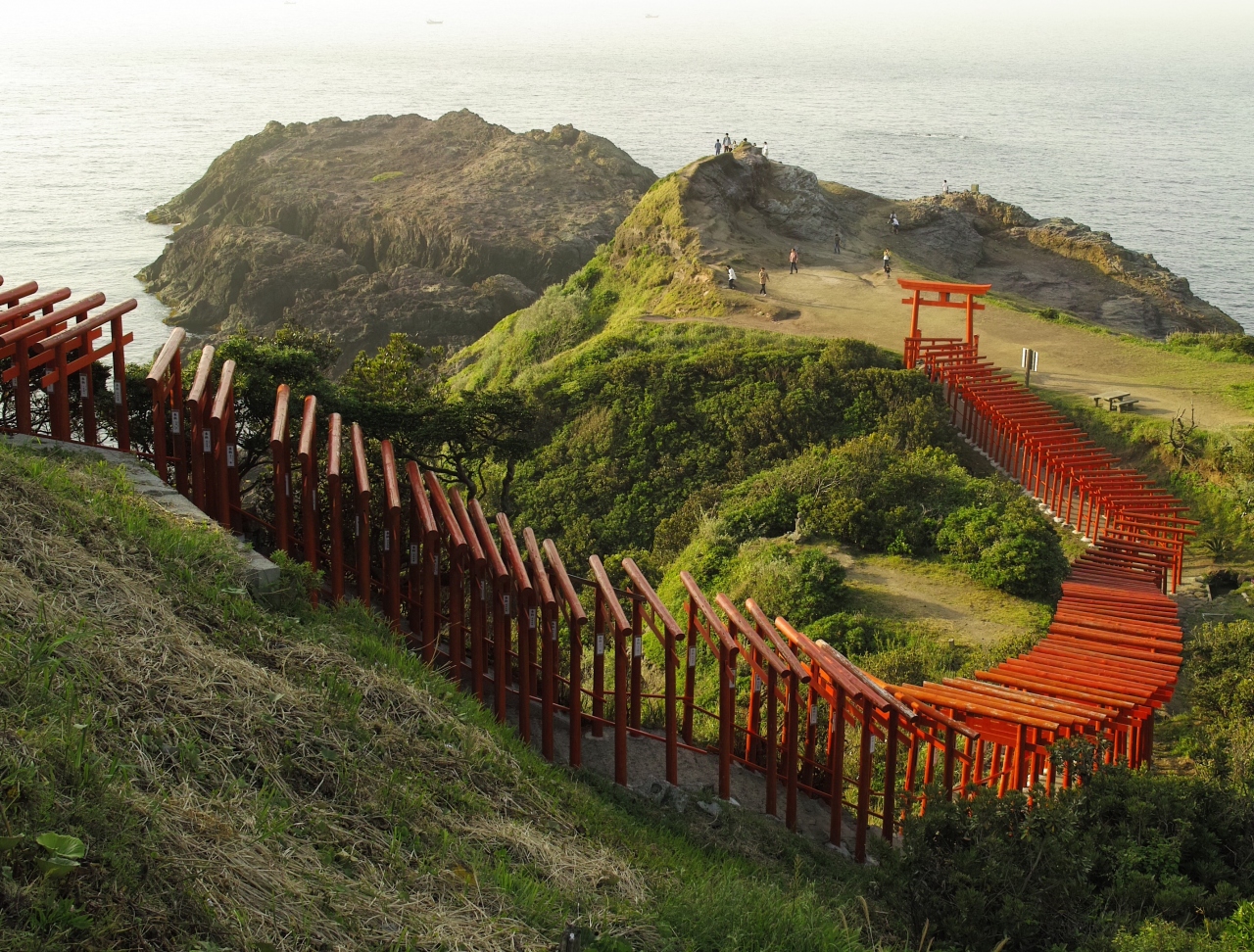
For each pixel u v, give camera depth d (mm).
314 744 8602
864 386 39594
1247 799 12383
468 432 23406
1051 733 14273
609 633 21891
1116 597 22859
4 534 9336
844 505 28562
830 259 63812
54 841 5820
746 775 14953
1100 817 11875
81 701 7578
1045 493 32938
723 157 67562
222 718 8281
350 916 6762
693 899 8602
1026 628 23469
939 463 33156
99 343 91688
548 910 7668
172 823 6766
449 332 90812
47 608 8500
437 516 15727
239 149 142000
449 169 128125
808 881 10977
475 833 8523
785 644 14055
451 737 9914
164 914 5965
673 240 60906
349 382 34219
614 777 13156
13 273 118250
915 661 21891
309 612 11500
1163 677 17312
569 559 35281
